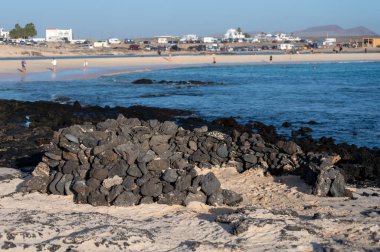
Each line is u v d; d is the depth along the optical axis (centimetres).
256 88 5494
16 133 2450
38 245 845
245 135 1608
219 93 4944
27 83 5791
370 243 914
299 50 18350
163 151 1405
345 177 1573
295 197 1300
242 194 1334
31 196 1304
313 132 2814
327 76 7338
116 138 1315
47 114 3188
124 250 857
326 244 893
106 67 8569
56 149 1355
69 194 1298
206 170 1510
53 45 18275
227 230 983
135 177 1251
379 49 18562
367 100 4372
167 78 6838
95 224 995
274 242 900
